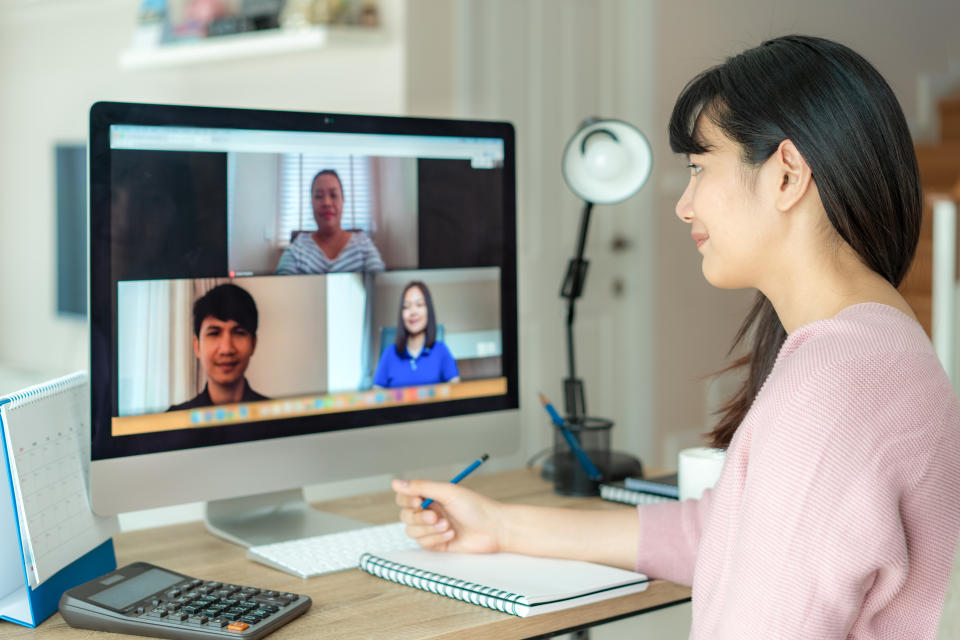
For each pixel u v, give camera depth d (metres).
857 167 0.85
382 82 2.97
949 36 4.44
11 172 4.89
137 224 1.17
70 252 4.54
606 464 1.55
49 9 4.57
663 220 3.39
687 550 1.13
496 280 1.47
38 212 4.74
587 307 3.35
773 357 1.08
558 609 1.01
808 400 0.78
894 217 0.87
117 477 1.15
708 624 0.85
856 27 4.00
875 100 0.86
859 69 0.87
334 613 0.99
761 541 0.78
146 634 0.93
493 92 3.07
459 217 1.42
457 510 1.17
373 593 1.06
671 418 3.48
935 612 0.79
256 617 0.94
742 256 0.90
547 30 3.19
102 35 4.34
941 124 4.32
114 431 1.15
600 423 1.62
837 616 0.76
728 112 0.89
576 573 1.09
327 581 1.10
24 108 4.80
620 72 3.39
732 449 0.87
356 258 1.33
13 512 1.01
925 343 0.81
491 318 1.46
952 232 3.25
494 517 1.17
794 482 0.76
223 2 3.63
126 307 1.16
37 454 1.01
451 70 2.99
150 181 1.18
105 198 1.15
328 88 3.19
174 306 1.19
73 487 1.08
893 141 0.86
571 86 3.27
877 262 0.88
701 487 1.33
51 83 4.63
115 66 4.29
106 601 0.96
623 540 1.15
